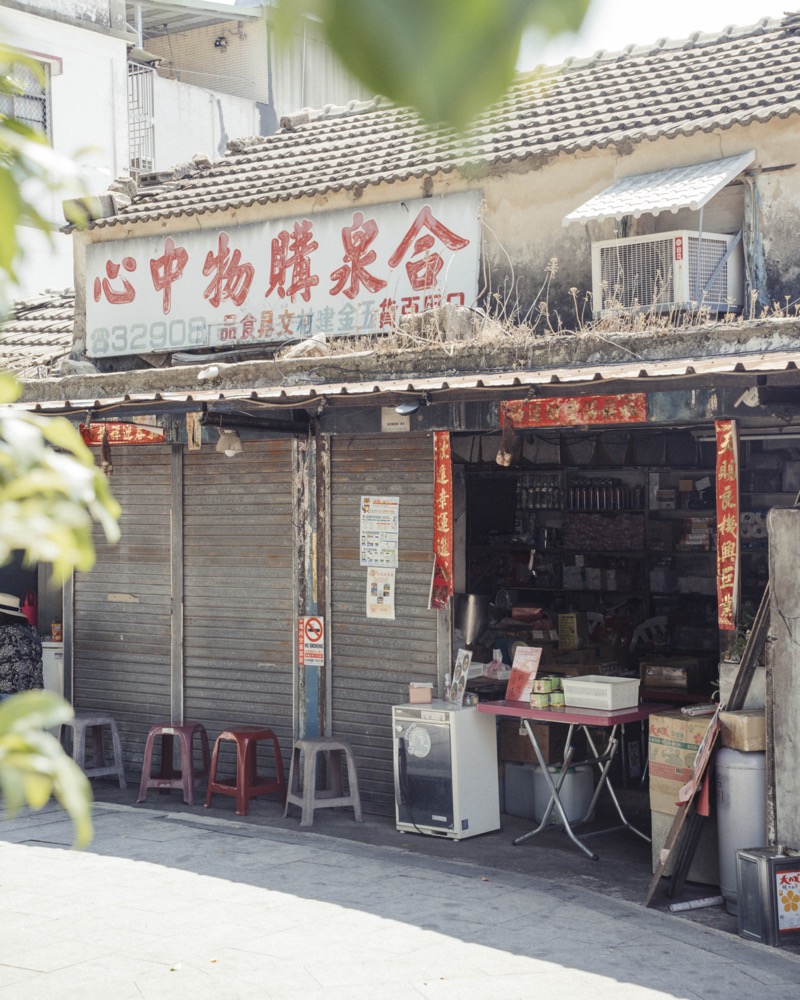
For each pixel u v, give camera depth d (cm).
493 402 895
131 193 1433
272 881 770
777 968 612
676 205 926
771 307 981
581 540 1203
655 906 717
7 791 78
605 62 1297
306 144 1452
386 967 611
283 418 979
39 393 1272
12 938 662
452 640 938
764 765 705
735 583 778
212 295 1290
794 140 973
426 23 67
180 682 1089
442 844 864
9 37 96
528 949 639
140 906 718
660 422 814
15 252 85
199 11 2597
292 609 1020
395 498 959
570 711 843
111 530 93
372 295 1176
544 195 1091
